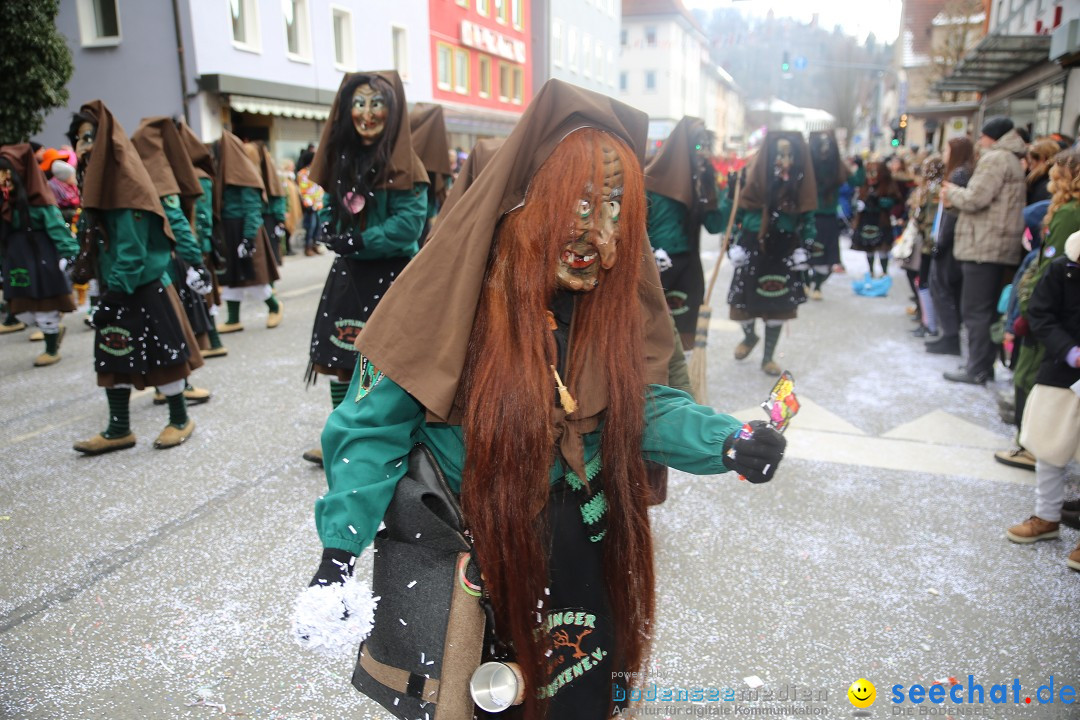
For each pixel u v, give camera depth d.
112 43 15.32
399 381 1.39
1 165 6.41
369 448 1.44
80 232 4.40
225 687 2.59
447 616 1.41
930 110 20.58
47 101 11.29
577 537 1.49
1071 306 3.27
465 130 23.34
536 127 1.38
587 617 1.50
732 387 6.02
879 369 6.54
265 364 6.78
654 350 1.61
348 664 2.72
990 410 5.44
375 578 1.48
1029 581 3.23
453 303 1.38
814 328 8.23
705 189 5.30
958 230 5.92
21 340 7.90
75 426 5.24
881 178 10.16
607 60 36.75
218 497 4.07
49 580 3.25
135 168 4.26
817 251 9.22
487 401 1.37
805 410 5.45
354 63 19.77
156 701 2.51
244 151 7.74
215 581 3.24
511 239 1.40
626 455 1.48
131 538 3.62
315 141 18.64
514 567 1.39
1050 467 3.46
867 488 4.19
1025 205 5.75
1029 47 12.99
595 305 1.47
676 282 5.36
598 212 1.37
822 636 2.86
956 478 4.32
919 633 2.88
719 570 3.34
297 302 9.85
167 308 4.62
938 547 3.53
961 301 6.65
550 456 1.40
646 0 48.09
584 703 1.51
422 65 23.00
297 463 4.54
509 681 1.39
